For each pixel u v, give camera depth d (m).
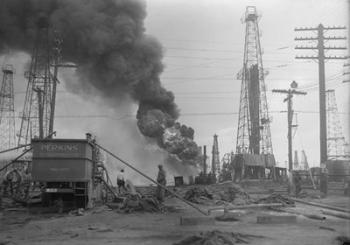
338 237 10.10
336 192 34.38
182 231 11.53
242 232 11.26
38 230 11.87
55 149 17.42
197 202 21.80
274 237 10.40
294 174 30.58
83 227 12.48
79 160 17.39
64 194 17.95
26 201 19.52
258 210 18.58
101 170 20.56
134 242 9.70
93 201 18.84
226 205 20.36
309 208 19.44
